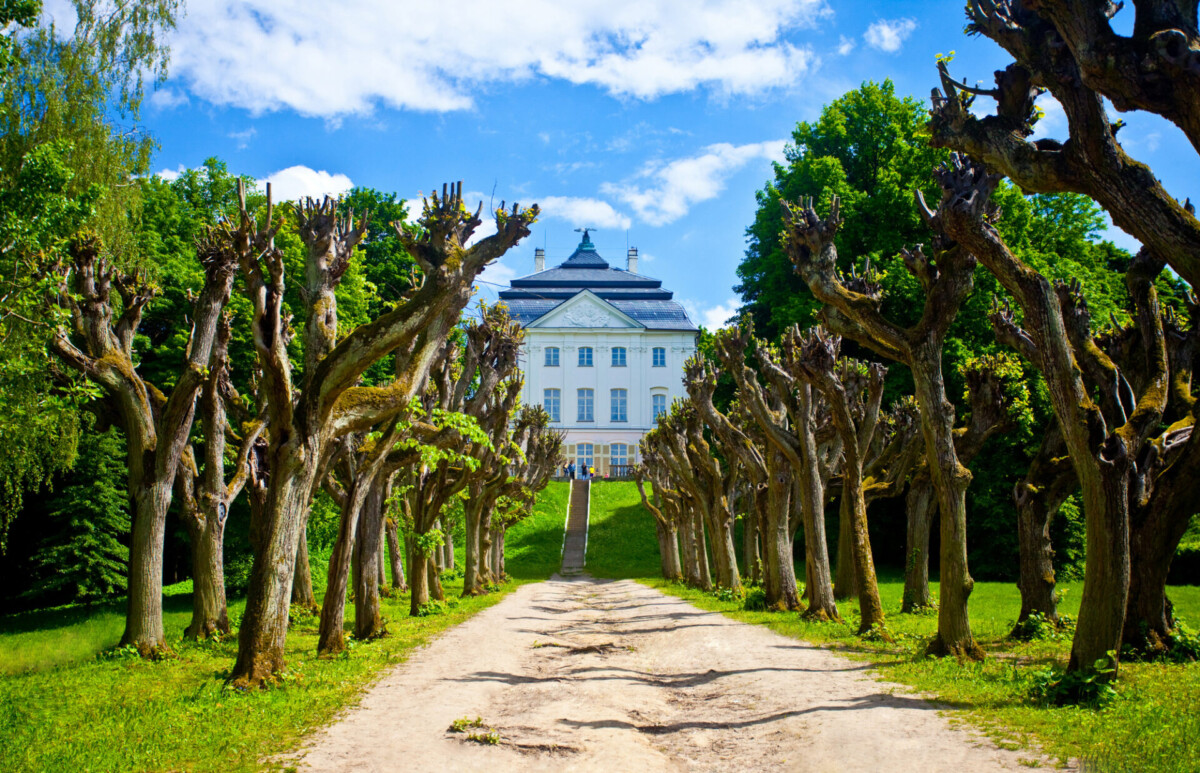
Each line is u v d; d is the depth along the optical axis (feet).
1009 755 23.63
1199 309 48.34
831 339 55.83
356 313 107.14
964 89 35.81
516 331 78.89
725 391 137.28
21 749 26.08
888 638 49.93
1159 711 27.81
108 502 98.02
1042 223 113.50
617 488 215.51
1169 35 26.50
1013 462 107.86
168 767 24.50
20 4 47.32
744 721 30.81
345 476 54.85
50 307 45.39
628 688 38.34
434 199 43.91
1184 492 40.22
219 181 112.78
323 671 41.24
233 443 64.90
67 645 56.03
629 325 258.57
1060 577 110.01
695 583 115.55
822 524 62.49
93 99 57.57
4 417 47.32
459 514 106.11
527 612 78.54
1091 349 41.83
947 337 99.91
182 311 95.04
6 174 51.57
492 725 30.12
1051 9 29.55
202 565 56.29
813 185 117.70
